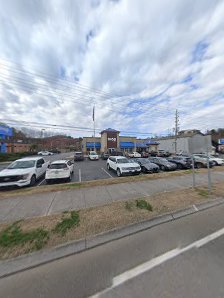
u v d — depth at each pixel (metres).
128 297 2.24
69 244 3.49
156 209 5.28
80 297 2.28
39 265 2.97
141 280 2.53
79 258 3.13
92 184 8.82
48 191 7.55
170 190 7.62
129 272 2.72
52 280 2.60
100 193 7.19
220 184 8.84
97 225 4.25
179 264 2.86
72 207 5.60
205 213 5.20
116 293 2.32
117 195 6.89
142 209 5.27
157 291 2.32
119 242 3.63
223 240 3.59
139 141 49.03
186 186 8.40
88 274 2.70
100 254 3.23
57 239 3.64
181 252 3.21
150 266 2.84
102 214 4.92
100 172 14.48
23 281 2.60
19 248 3.35
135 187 8.19
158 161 16.67
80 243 3.55
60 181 10.66
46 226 4.21
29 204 5.94
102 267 2.86
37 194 7.12
